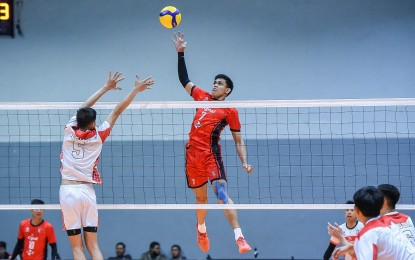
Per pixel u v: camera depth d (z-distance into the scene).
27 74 14.91
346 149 14.06
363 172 13.98
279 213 14.20
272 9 14.87
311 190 14.04
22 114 14.52
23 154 14.43
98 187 14.30
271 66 14.70
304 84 14.62
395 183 13.92
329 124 14.16
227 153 14.11
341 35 14.74
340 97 14.56
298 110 14.27
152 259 13.59
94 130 7.59
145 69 14.80
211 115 8.70
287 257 14.07
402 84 14.57
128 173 14.28
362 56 14.67
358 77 14.62
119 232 14.33
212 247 14.12
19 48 15.00
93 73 14.87
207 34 14.85
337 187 13.98
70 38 15.00
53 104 8.17
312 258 14.04
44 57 14.96
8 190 14.36
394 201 6.65
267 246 14.12
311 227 14.12
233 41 14.81
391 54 14.64
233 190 14.09
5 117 14.51
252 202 14.05
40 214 11.50
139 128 14.38
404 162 13.95
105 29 15.00
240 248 8.35
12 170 14.39
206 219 14.18
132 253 14.24
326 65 14.67
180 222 14.30
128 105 7.96
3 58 14.97
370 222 5.90
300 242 14.11
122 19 15.00
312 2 14.85
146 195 14.27
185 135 14.38
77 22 15.05
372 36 14.70
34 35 15.03
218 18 14.90
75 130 7.54
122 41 14.94
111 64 14.87
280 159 14.16
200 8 14.95
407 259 5.80
